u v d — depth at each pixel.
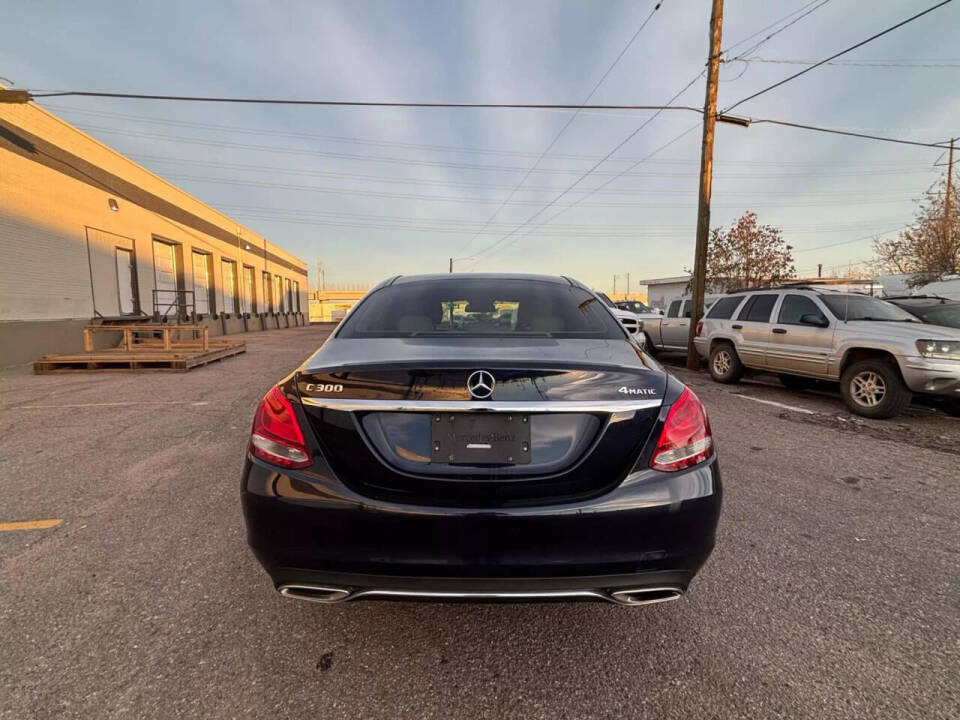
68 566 2.58
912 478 3.92
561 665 1.90
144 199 17.91
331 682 1.81
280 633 2.08
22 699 1.71
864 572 2.55
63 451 4.54
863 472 4.06
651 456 1.72
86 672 1.85
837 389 8.06
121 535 2.93
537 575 1.64
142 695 1.74
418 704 1.71
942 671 1.86
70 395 7.32
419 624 2.15
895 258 21.80
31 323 11.93
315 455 1.71
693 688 1.78
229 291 27.50
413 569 1.65
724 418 5.99
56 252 13.20
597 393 1.71
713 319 8.84
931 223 20.00
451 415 1.69
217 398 7.08
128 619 2.16
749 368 8.13
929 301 8.56
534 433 1.70
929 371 5.48
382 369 1.72
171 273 20.58
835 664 1.90
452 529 1.62
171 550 2.76
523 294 2.66
